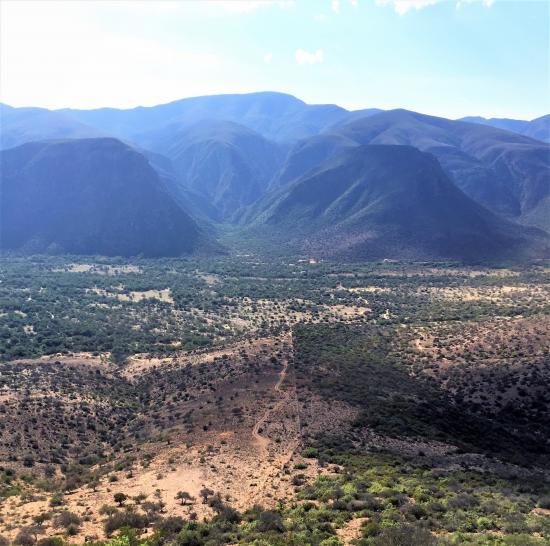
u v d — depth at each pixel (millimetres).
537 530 25266
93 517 29281
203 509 30094
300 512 28453
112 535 26312
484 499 30609
